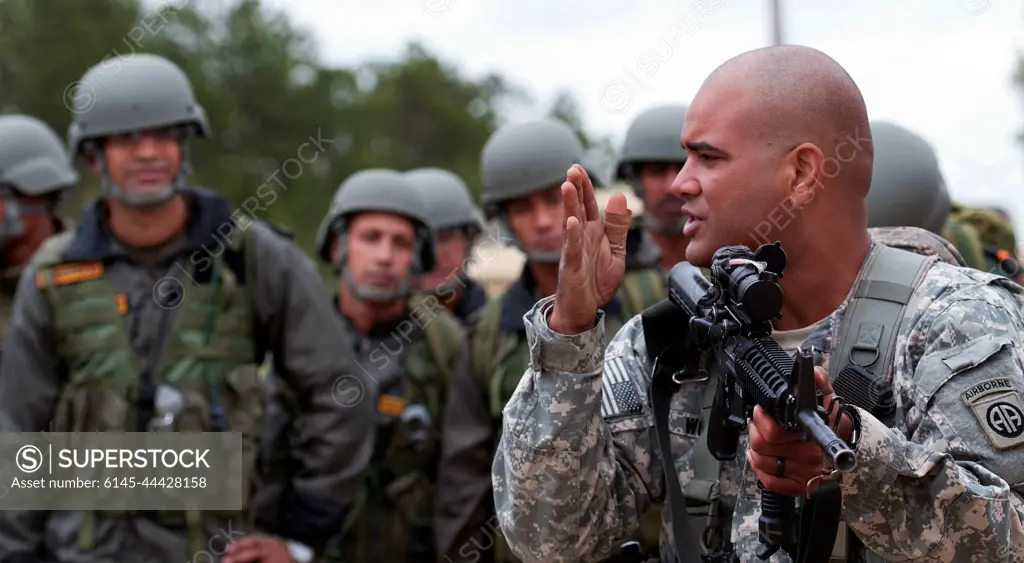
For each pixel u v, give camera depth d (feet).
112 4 69.72
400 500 13.97
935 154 10.02
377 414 14.03
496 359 13.04
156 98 11.99
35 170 15.67
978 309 6.23
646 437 7.13
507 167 13.35
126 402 11.73
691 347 6.96
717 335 6.23
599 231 6.38
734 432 6.63
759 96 6.63
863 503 5.84
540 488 6.61
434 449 14.12
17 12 69.41
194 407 11.76
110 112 11.83
